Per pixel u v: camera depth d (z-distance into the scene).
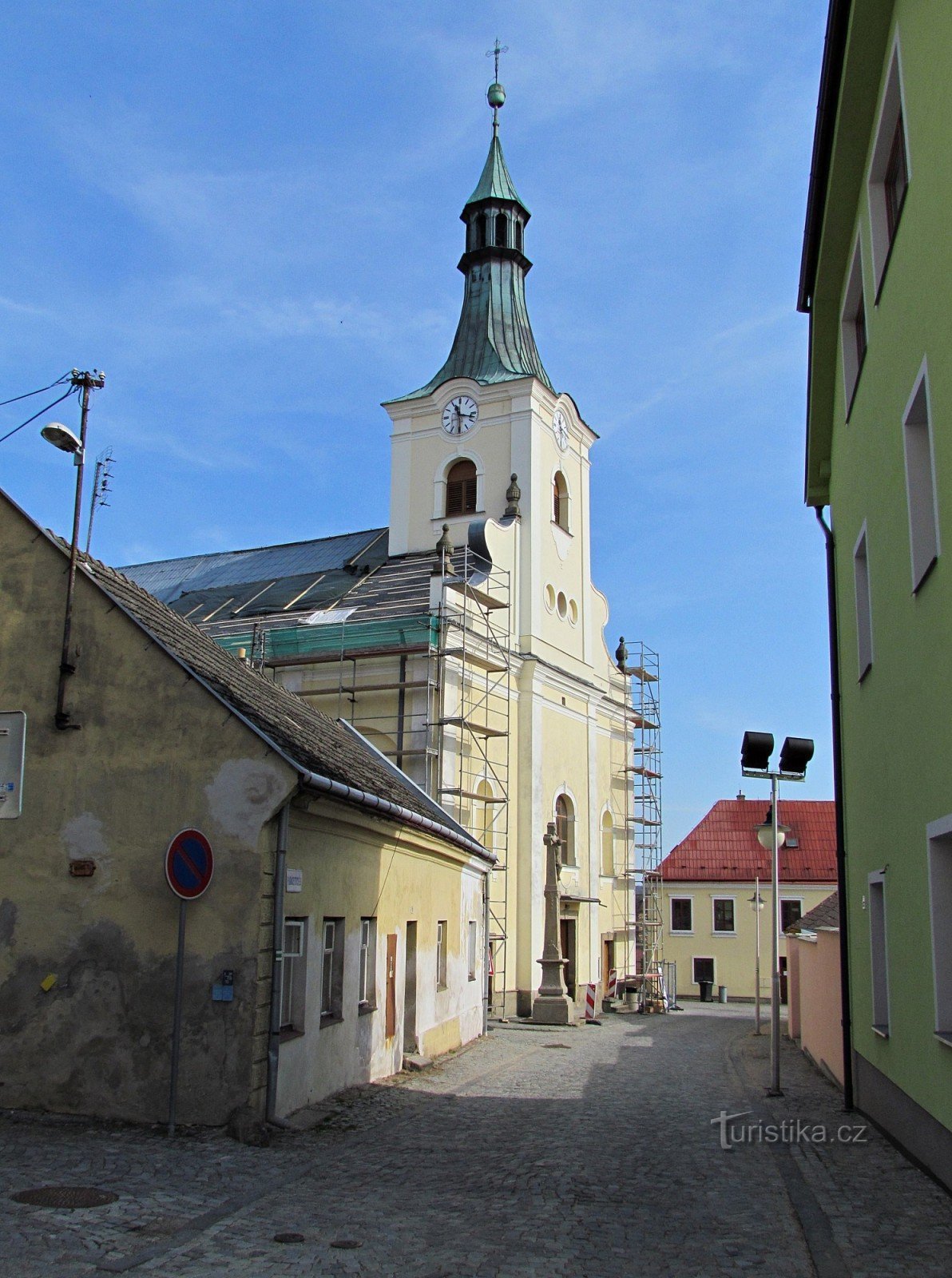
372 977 15.91
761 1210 9.17
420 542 39.53
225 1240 7.80
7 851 12.84
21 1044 12.29
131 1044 11.98
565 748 38.84
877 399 12.37
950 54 8.48
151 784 12.58
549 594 39.19
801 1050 22.89
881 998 13.39
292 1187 9.51
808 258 15.09
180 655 13.62
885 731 12.48
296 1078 12.77
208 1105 11.62
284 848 12.30
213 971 11.89
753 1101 15.59
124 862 12.48
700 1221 8.80
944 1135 9.73
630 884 43.56
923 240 9.66
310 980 13.32
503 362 40.84
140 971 12.13
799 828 56.75
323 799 13.17
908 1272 7.41
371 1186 9.73
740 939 54.06
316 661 32.72
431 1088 15.91
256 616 37.81
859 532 14.20
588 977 38.69
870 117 12.27
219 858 12.17
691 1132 12.92
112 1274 6.92
